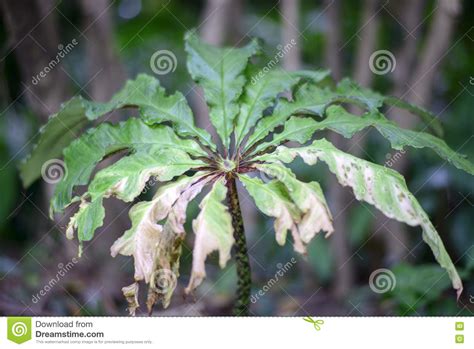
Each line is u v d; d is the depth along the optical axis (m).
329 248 2.51
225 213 1.08
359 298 2.09
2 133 2.72
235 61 1.44
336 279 2.44
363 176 1.14
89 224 1.15
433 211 2.49
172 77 3.14
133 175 1.19
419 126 2.21
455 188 2.45
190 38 1.50
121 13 3.10
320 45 2.90
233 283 2.42
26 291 2.20
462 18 2.47
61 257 2.35
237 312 1.32
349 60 2.89
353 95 1.49
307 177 2.62
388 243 2.38
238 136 1.33
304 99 1.40
